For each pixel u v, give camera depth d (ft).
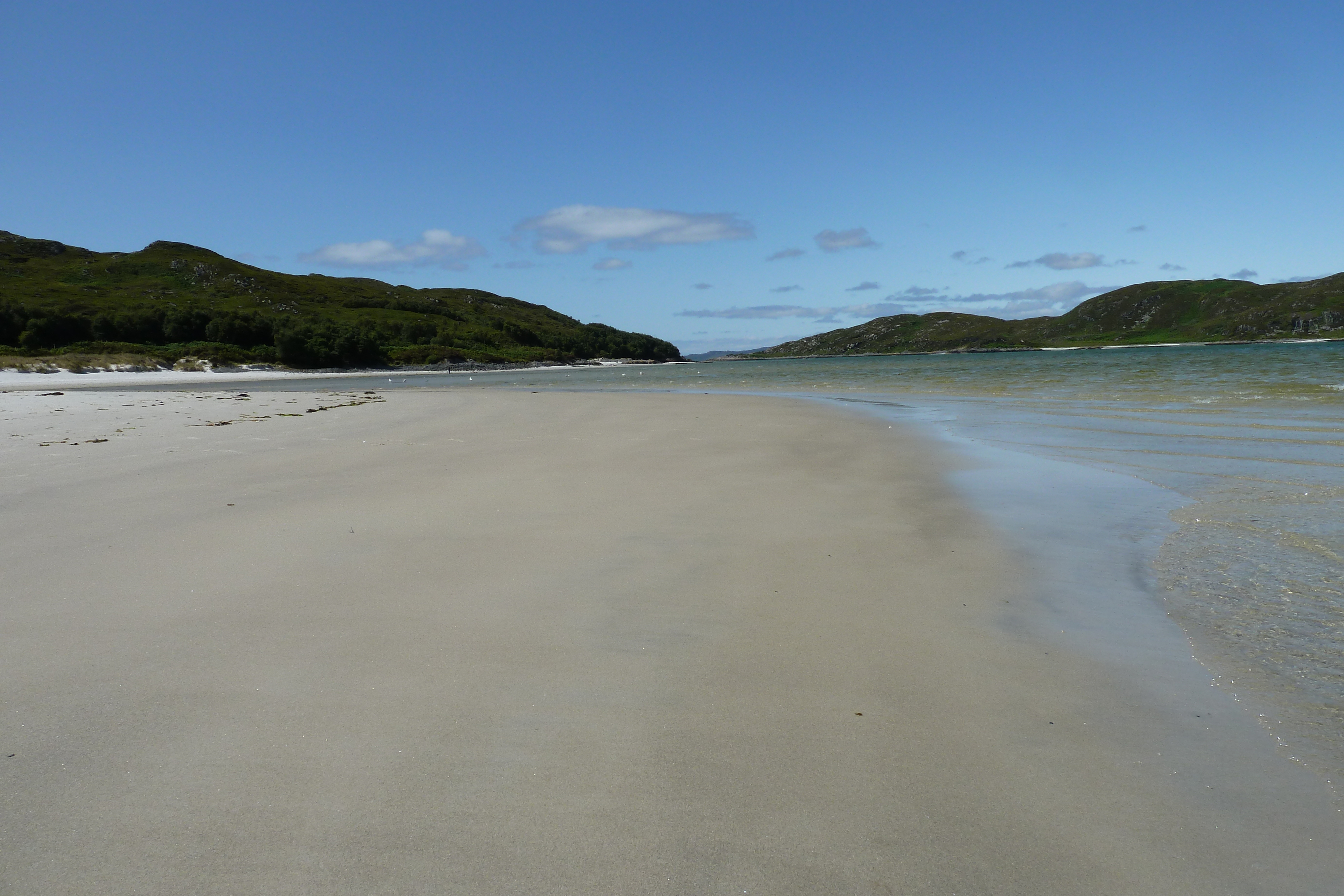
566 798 9.55
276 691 12.35
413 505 26.73
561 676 13.01
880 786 9.87
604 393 116.47
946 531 23.15
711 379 175.83
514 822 9.07
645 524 23.97
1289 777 10.09
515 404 80.64
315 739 10.89
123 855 8.47
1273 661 13.71
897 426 52.90
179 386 180.75
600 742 10.89
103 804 9.36
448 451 40.73
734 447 42.50
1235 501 26.55
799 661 13.73
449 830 8.92
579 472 33.73
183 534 22.39
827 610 16.34
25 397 96.89
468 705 11.93
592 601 16.76
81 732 11.04
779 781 9.96
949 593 17.49
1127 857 8.55
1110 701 12.23
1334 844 8.77
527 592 17.35
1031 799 9.61
